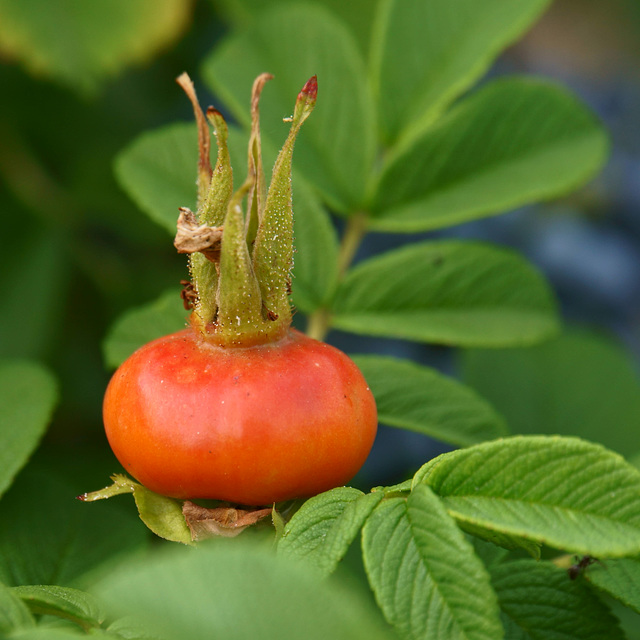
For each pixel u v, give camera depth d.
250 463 0.29
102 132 0.49
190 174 0.35
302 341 0.30
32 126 0.48
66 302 0.50
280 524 0.30
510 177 0.35
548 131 0.35
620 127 0.60
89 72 0.45
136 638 0.29
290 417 0.29
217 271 0.30
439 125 0.35
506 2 0.36
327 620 0.27
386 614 0.28
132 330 0.34
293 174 0.34
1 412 0.32
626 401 0.36
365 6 0.45
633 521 0.28
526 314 0.35
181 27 0.46
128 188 0.34
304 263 0.34
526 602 0.31
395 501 0.29
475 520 0.28
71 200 0.50
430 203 0.35
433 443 0.45
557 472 0.29
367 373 0.33
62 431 0.45
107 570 0.31
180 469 0.30
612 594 0.30
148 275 0.50
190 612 0.27
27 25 0.44
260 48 0.36
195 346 0.30
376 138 0.35
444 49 0.36
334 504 0.29
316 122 0.35
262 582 0.27
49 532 0.32
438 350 0.46
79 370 0.48
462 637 0.28
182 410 0.29
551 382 0.36
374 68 0.36
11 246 0.49
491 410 0.33
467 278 0.35
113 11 0.45
